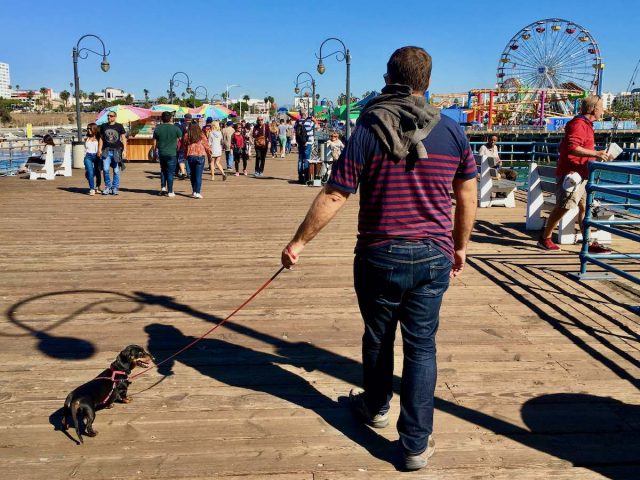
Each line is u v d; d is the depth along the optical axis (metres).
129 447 2.86
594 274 5.84
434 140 2.44
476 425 3.06
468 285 5.57
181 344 4.18
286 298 5.22
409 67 2.48
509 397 3.35
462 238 2.74
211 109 26.53
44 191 13.23
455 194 2.63
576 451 2.83
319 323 4.59
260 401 3.33
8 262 6.56
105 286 5.61
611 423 3.07
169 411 3.21
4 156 23.14
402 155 2.39
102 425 3.07
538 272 6.05
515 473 2.65
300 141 14.92
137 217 9.68
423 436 2.62
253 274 6.03
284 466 2.71
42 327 4.50
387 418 3.02
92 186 12.59
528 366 3.76
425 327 2.58
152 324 4.57
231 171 18.97
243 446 2.87
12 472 2.66
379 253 2.48
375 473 2.65
